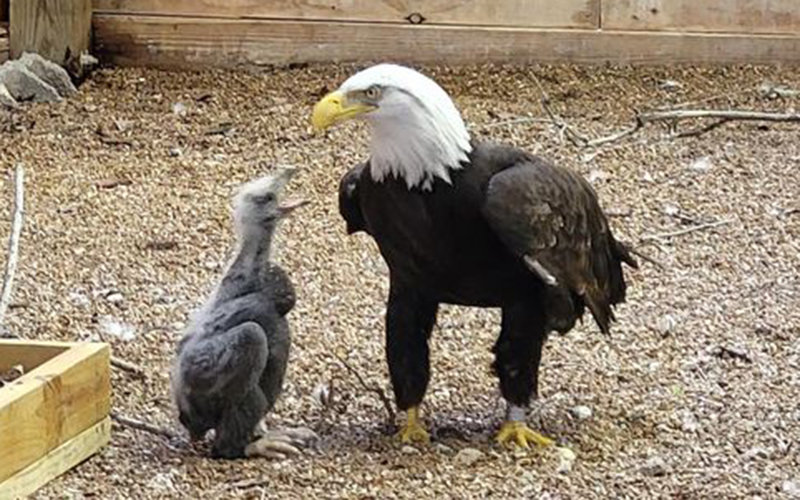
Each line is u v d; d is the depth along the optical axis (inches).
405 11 633.0
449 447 332.5
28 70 597.9
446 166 310.8
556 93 605.0
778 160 542.0
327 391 357.1
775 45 641.6
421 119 307.9
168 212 494.6
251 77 622.5
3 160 539.2
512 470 320.5
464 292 326.6
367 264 454.0
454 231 314.2
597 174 526.0
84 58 621.6
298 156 542.0
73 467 314.8
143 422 340.8
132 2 637.3
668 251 466.3
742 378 376.2
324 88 609.3
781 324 411.5
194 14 634.2
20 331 402.6
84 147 553.6
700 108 589.3
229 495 305.1
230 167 533.6
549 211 316.2
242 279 317.4
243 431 319.9
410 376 333.4
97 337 399.9
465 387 370.0
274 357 318.3
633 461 327.6
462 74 624.1
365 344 396.8
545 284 318.3
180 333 395.2
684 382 373.1
